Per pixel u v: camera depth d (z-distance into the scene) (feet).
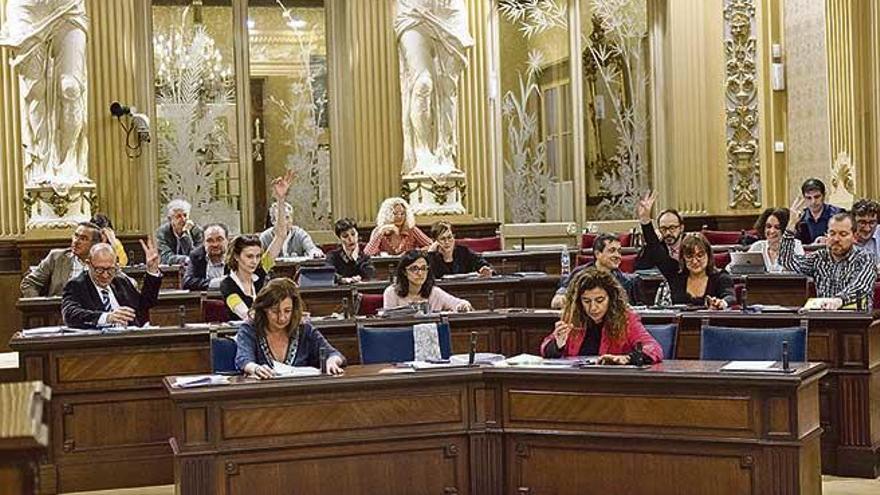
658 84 52.01
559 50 51.47
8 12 41.83
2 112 42.83
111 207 44.32
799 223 39.37
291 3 48.62
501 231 50.08
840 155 50.34
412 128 47.16
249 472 21.80
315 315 34.27
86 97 43.14
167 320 33.04
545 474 22.68
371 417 22.47
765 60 51.70
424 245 42.68
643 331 23.97
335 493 22.29
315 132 48.83
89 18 44.14
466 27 47.91
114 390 27.55
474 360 23.59
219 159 47.85
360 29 47.62
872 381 26.96
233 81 48.08
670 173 51.85
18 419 11.20
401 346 25.81
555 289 36.24
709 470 21.18
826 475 27.27
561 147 51.47
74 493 27.30
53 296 33.42
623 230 51.75
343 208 48.62
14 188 42.91
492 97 49.85
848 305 27.84
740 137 51.90
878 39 50.65
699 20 51.70
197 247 35.94
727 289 29.76
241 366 23.13
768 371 20.93
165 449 27.81
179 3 47.47
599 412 22.12
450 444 22.93
